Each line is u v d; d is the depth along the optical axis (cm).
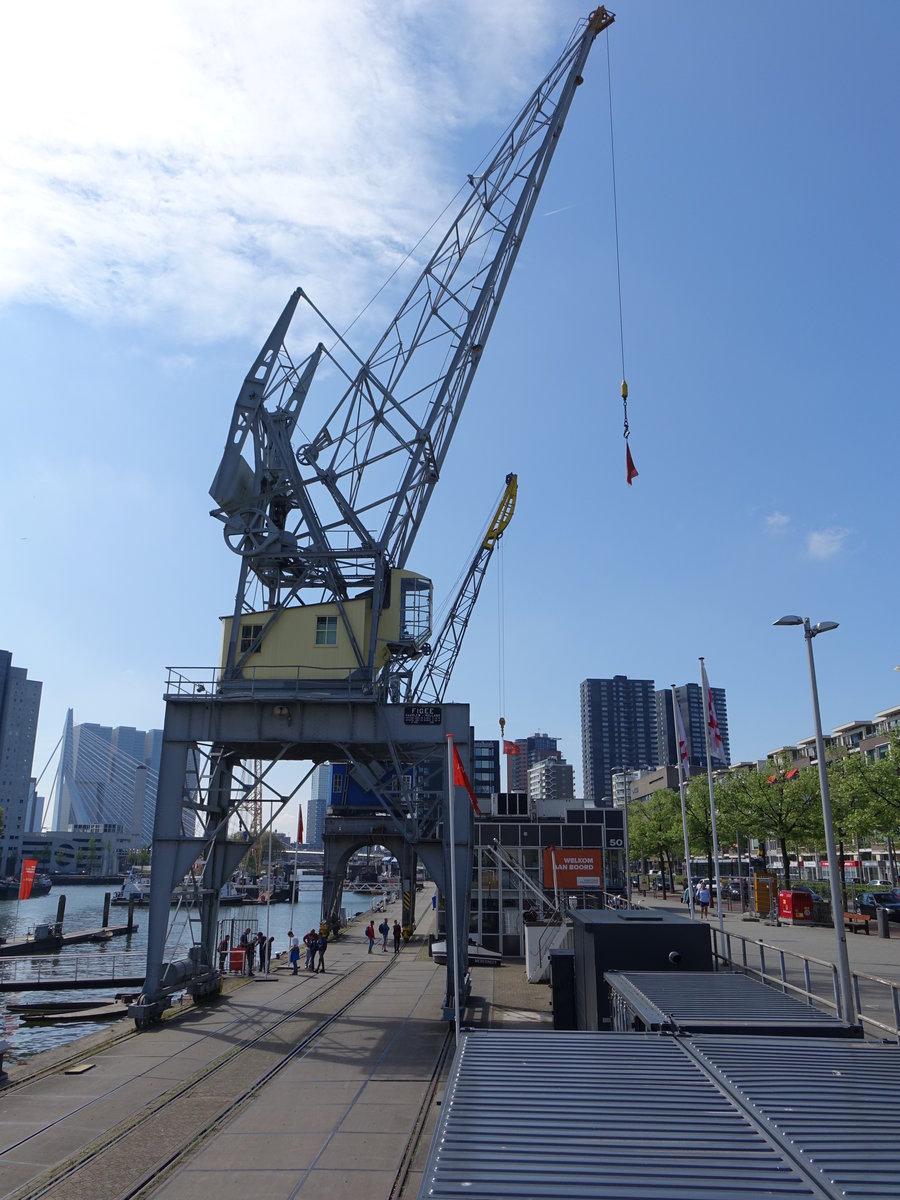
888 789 6191
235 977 4459
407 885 7144
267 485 4038
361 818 7181
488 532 8938
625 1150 619
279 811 3712
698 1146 624
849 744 12825
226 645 3875
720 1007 1162
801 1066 827
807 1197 541
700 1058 851
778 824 7800
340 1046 2756
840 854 11562
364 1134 1866
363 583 4062
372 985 4162
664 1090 753
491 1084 768
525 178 4628
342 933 7262
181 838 3450
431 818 3994
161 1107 2078
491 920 5272
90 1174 1625
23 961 6875
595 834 5384
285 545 3953
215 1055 2639
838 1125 666
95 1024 4241
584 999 1819
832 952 3981
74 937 8244
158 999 3241
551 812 6391
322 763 4228
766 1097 733
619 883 5775
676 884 13500
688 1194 547
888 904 6019
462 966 3300
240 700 3553
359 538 3991
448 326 4397
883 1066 827
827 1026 1045
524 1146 626
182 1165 1675
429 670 5231
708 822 9181
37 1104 2109
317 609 3853
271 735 3591
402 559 4225
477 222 4553
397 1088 2248
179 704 3625
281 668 3794
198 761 3716
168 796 3506
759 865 8844
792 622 2711
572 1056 861
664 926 1689
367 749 3834
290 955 5088
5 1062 3064
